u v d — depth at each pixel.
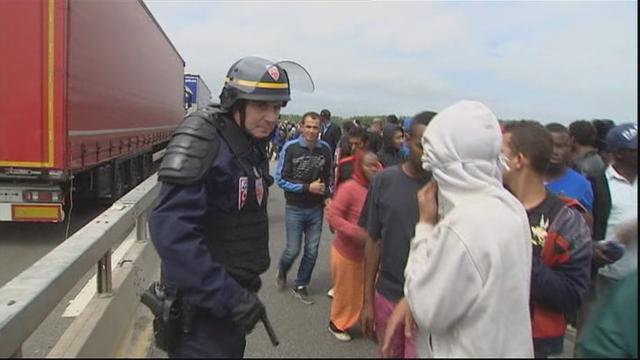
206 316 2.21
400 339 1.95
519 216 1.78
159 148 18.50
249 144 2.36
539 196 2.68
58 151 7.75
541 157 2.64
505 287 1.67
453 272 1.68
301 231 5.56
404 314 1.94
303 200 5.52
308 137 5.60
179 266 2.09
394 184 3.04
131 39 12.07
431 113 2.92
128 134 12.20
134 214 5.23
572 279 2.50
